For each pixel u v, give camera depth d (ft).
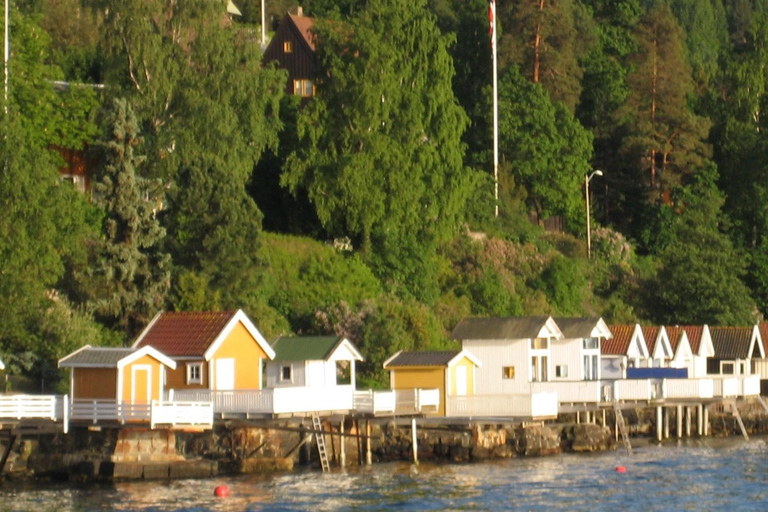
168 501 614.75
